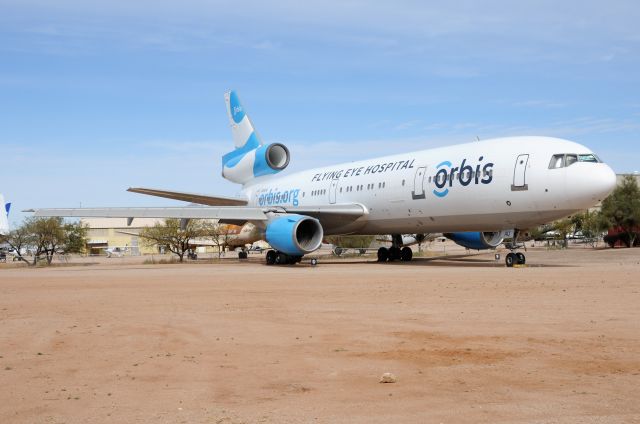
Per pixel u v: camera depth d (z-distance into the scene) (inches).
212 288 627.2
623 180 2003.0
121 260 2171.5
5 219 2055.9
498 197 909.2
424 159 1051.9
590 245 2305.6
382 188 1111.0
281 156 1504.7
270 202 1444.4
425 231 1092.5
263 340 314.5
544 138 906.7
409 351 278.1
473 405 190.2
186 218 1160.8
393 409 188.1
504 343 292.2
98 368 254.8
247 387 219.6
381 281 677.9
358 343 300.5
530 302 449.7
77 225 2080.5
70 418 184.2
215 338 323.3
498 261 1224.2
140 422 179.6
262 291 583.8
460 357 262.8
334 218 1180.5
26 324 384.8
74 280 797.9
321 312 419.5
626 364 244.1
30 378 237.8
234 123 1631.4
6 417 185.9
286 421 178.2
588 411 181.8
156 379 234.2
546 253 1537.9
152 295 561.3
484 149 952.3
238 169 1599.4
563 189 842.2
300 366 252.2
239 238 1738.4
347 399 200.7
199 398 205.6
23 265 1815.9
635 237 1948.8
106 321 392.8
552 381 219.0
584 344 285.9
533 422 172.4
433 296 506.6
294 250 1058.7
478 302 457.1
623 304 429.4
